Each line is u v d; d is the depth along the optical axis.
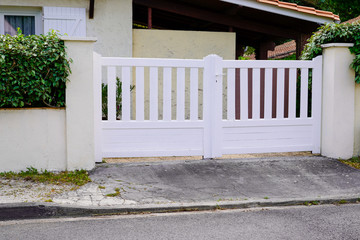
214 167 6.46
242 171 6.35
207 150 6.88
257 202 5.16
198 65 6.76
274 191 5.59
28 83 5.82
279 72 7.14
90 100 6.13
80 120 6.11
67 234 4.15
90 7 9.02
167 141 6.73
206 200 5.19
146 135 6.66
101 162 6.50
